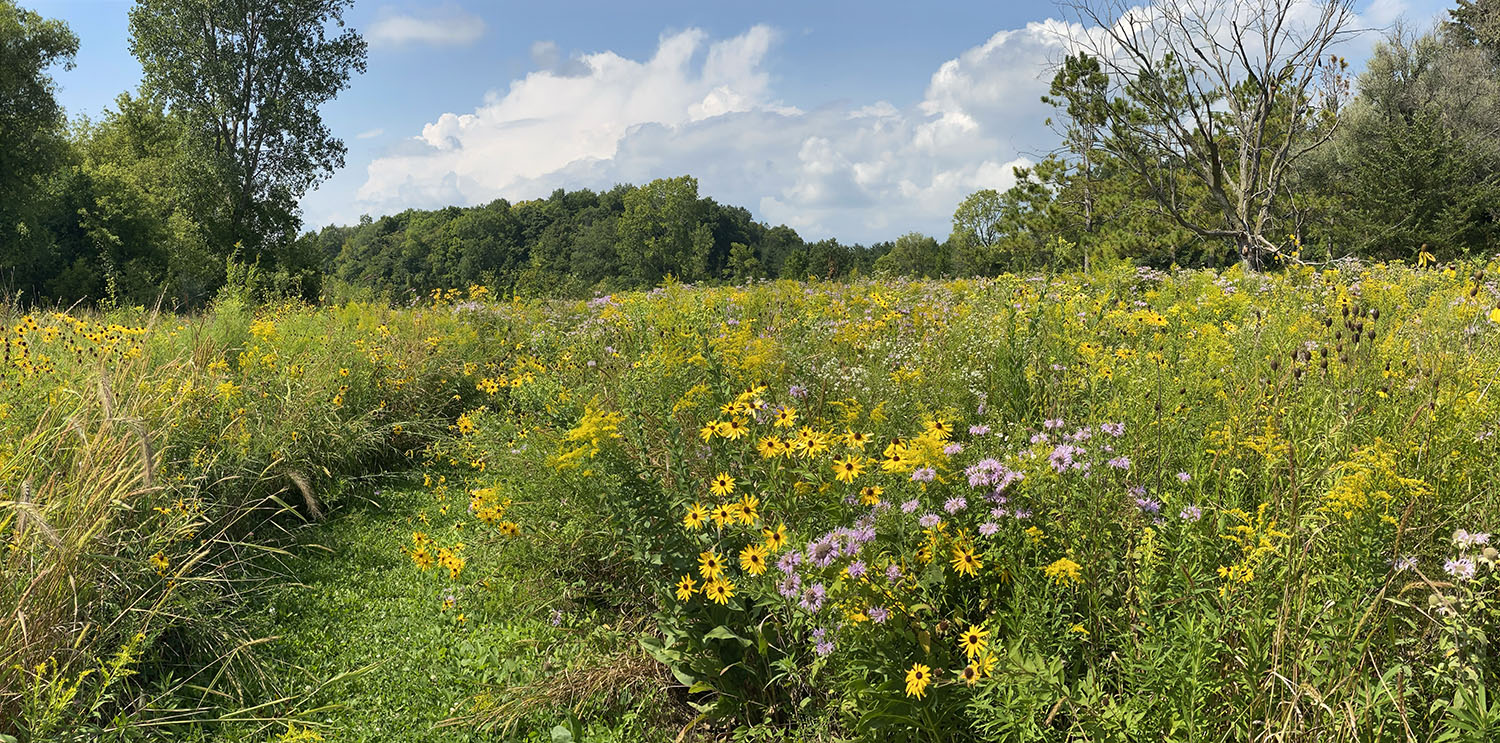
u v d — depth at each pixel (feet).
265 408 17.92
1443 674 6.23
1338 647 6.27
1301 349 11.73
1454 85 89.40
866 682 7.78
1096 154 55.62
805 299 27.66
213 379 17.63
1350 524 6.89
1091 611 7.60
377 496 18.02
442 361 25.39
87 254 94.38
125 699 10.43
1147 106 50.52
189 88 98.12
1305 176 88.38
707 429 10.16
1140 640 7.22
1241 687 6.48
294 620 12.80
